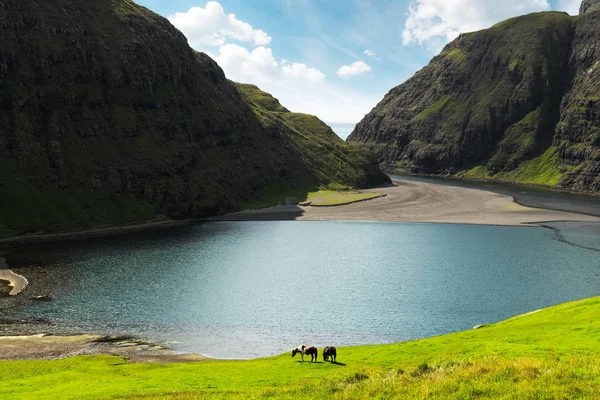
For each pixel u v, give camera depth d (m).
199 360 61.09
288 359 50.53
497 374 24.98
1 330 72.00
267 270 108.69
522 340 43.22
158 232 156.12
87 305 84.00
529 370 24.98
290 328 73.94
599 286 94.69
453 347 44.34
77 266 110.31
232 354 64.12
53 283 96.75
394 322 76.00
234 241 143.00
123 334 71.31
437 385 24.30
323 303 85.50
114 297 88.56
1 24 163.75
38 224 144.00
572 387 21.81
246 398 27.91
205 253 126.19
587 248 130.25
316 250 130.12
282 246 135.62
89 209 159.62
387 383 26.53
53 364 55.06
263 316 79.19
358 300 86.94
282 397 26.59
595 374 23.33
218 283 97.94
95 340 68.69
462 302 85.31
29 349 64.69
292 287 95.38
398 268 110.00
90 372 50.66
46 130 165.62
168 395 33.06
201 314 80.00
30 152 158.62
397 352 46.88
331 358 47.00
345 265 112.94
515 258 118.94
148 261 116.38
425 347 47.41
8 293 90.00
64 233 145.38
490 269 108.44
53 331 72.06
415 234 153.50
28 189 151.38
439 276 102.81
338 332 72.25
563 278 100.75
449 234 152.50
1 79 160.25
